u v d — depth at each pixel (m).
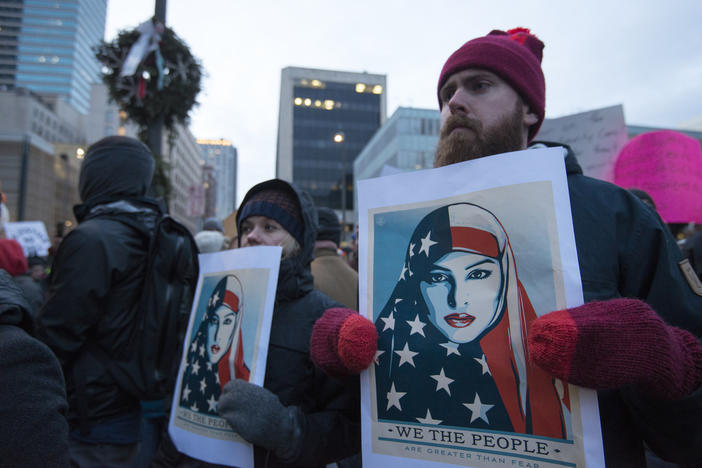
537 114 1.04
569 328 0.62
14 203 42.88
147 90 3.94
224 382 1.19
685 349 0.65
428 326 0.82
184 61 4.02
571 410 0.68
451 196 0.85
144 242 1.77
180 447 1.24
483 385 0.75
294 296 1.31
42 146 47.47
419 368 0.81
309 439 1.05
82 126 79.12
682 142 2.32
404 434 0.80
